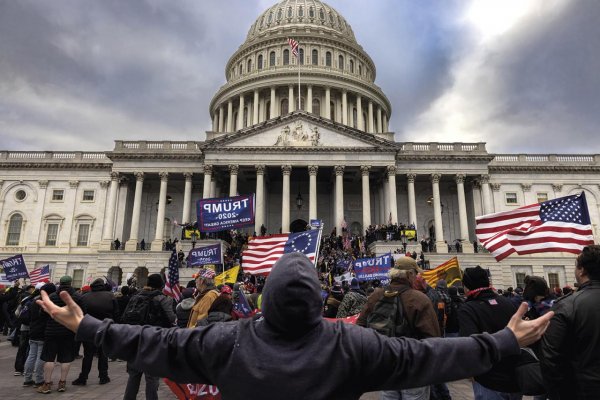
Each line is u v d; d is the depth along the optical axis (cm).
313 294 293
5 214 5753
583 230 1054
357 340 296
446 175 5497
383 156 5234
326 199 5981
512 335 305
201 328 321
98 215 5722
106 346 315
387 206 5288
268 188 5991
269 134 5309
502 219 1149
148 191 5894
